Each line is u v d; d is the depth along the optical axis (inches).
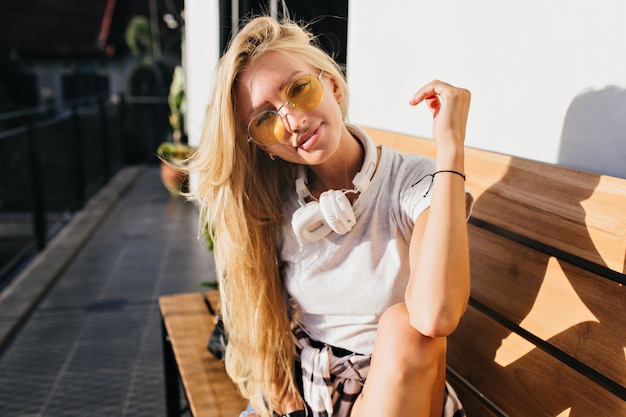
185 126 329.7
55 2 760.3
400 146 78.7
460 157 48.8
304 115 51.8
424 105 81.0
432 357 47.1
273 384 60.6
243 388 63.6
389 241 54.4
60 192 259.1
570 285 49.4
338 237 56.0
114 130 359.3
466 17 70.6
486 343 59.2
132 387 112.4
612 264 45.3
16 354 127.3
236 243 60.1
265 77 52.1
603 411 45.8
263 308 60.9
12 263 180.9
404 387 46.3
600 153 52.8
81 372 118.6
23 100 682.2
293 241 59.6
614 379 45.1
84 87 749.9
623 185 44.9
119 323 142.4
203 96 239.9
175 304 93.4
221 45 199.0
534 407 52.7
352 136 58.3
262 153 60.3
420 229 50.4
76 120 264.5
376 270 54.7
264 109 52.9
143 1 742.5
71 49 722.2
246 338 62.6
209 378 71.7
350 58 103.3
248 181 60.1
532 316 53.2
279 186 62.0
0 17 740.7
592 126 53.4
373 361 48.9
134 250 202.2
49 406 106.5
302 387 60.7
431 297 45.6
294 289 59.5
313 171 60.7
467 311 62.6
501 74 65.2
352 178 57.9
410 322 47.6
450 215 47.1
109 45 719.1
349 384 56.1
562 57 56.5
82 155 268.5
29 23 740.7
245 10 169.6
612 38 50.6
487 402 59.0
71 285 169.6
